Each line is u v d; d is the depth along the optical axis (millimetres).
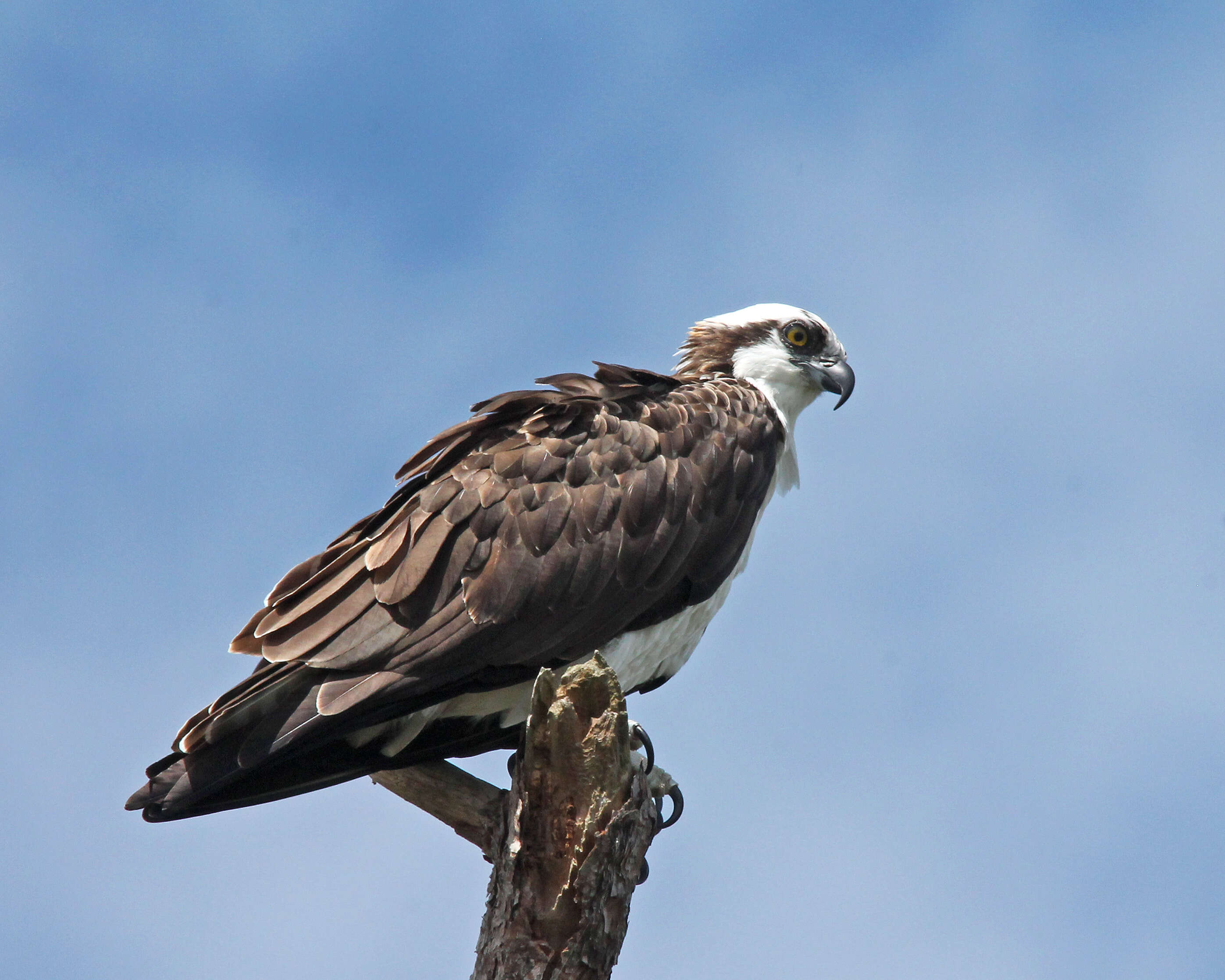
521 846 8672
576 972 8602
